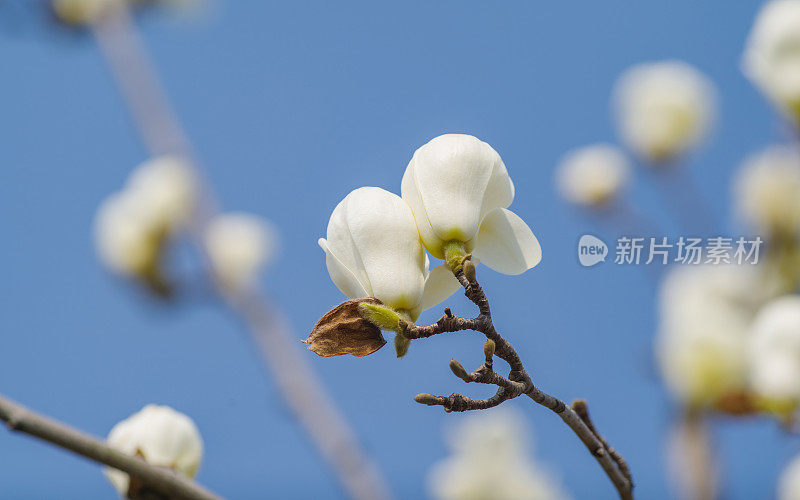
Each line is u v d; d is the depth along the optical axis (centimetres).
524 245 157
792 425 175
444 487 229
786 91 194
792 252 185
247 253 296
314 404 250
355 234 156
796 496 176
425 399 152
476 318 153
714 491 173
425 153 157
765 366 175
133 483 166
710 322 177
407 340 154
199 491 158
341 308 155
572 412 157
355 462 240
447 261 155
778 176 189
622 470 159
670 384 177
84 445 155
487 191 157
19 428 154
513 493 226
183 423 172
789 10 196
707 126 219
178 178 300
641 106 221
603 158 219
